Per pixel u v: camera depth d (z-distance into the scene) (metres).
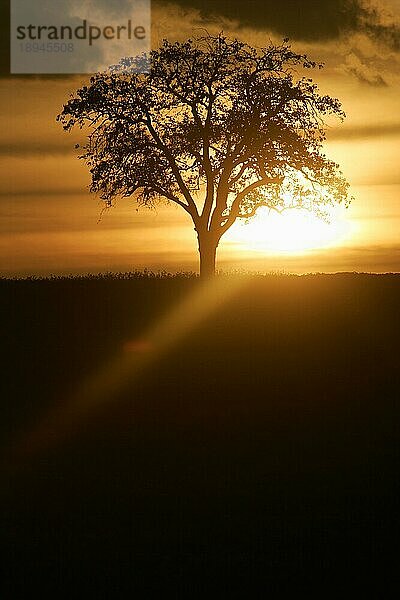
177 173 81.19
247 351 52.66
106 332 57.56
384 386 45.16
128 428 38.47
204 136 79.81
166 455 34.91
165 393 44.03
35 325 59.22
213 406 41.72
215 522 28.75
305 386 45.19
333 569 26.00
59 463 34.12
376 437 36.88
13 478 32.69
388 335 56.56
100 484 31.94
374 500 30.22
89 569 26.22
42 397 43.53
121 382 46.19
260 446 35.84
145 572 25.97
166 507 29.95
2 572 25.98
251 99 80.75
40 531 28.39
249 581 25.45
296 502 30.12
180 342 54.84
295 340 55.28
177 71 80.94
